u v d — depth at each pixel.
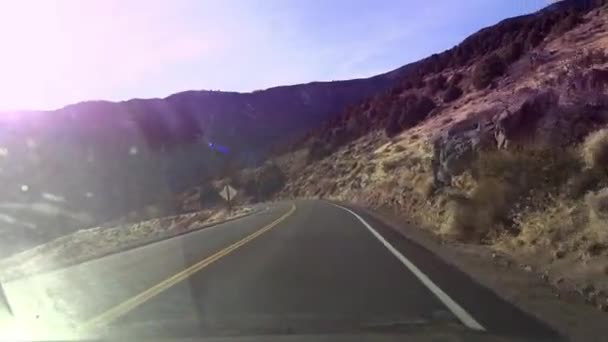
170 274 15.34
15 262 33.44
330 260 16.17
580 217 14.53
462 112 59.44
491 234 18.58
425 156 39.34
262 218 39.16
